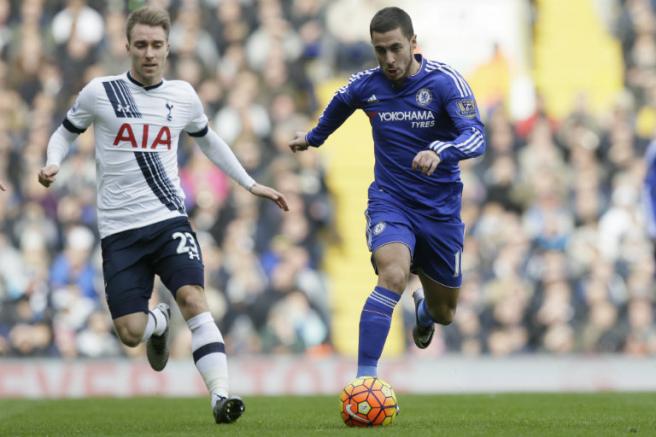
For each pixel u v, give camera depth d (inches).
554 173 2191.2
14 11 2336.4
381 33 857.5
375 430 773.3
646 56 2534.5
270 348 1886.1
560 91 2513.5
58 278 1897.1
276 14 2368.4
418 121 899.4
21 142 2138.3
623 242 2124.8
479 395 1385.3
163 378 1702.8
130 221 867.4
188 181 2043.6
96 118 874.8
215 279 1916.8
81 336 1859.0
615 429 793.6
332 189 2283.5
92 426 893.8
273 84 2263.8
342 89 938.1
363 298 2113.7
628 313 2004.2
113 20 2319.1
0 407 1215.6
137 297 863.7
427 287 979.3
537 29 2573.8
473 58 2502.5
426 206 911.7
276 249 1978.3
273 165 2102.6
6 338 1850.4
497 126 2231.8
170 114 882.8
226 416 831.7
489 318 1952.5
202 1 2363.4
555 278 2004.2
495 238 2058.3
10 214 2015.3
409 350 1951.3
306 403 1202.0
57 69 2271.2
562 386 1792.6
